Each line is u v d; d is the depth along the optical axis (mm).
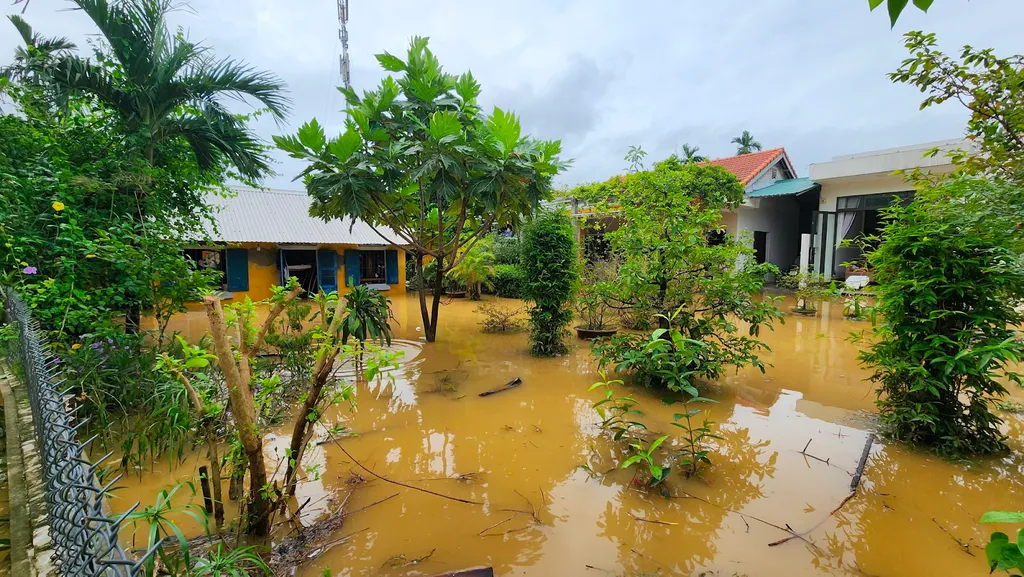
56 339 3742
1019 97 3207
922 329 3459
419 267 7719
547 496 2916
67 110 5332
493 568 2258
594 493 2947
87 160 5289
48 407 2004
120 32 5562
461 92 6598
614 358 4961
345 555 2348
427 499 2877
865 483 3025
